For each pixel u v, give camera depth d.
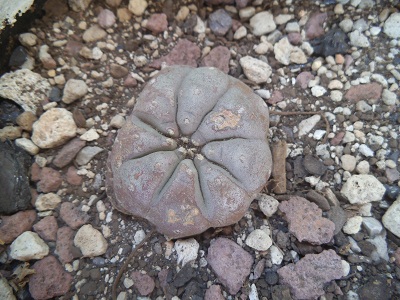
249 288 0.12
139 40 0.15
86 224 0.13
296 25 0.16
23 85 0.14
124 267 0.12
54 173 0.13
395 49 0.15
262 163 0.11
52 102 0.14
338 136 0.14
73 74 0.14
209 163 0.10
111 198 0.12
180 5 0.16
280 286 0.12
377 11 0.16
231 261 0.12
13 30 0.14
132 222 0.13
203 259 0.12
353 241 0.13
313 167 0.14
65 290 0.12
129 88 0.15
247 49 0.16
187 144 0.11
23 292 0.12
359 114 0.14
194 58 0.15
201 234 0.13
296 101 0.15
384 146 0.14
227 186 0.10
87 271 0.12
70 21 0.15
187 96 0.11
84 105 0.14
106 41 0.15
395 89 0.15
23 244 0.12
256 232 0.13
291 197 0.13
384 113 0.14
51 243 0.13
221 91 0.11
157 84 0.11
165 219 0.11
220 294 0.12
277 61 0.16
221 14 0.16
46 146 0.13
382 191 0.13
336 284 0.12
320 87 0.15
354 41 0.15
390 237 0.13
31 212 0.13
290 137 0.14
